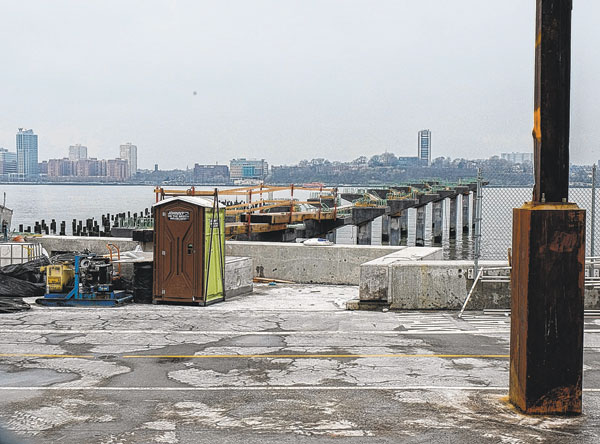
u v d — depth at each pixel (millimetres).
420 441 6406
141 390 8289
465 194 90438
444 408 7465
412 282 14133
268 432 6711
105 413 7363
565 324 6941
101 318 13195
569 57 6828
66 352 10336
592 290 13586
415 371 9180
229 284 15984
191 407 7582
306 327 12359
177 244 14789
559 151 6855
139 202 159875
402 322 12859
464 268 13992
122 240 21172
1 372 9164
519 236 7137
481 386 8398
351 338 11414
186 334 11711
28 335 11578
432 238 82875
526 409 7109
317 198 54031
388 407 7535
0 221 27688
